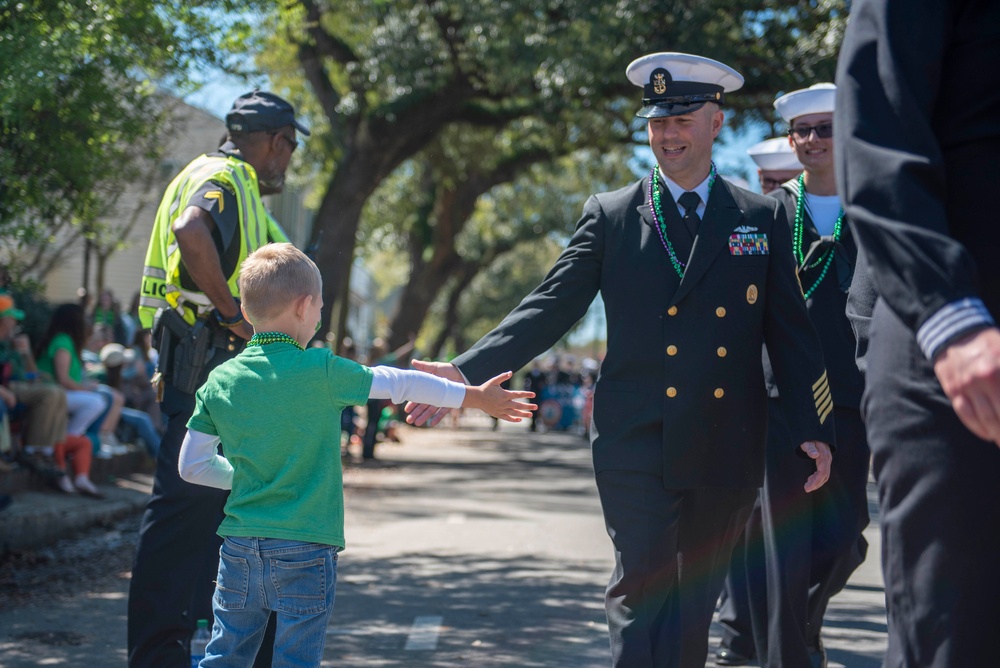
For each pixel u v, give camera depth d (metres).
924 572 2.24
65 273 24.81
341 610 6.79
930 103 2.25
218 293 4.45
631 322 4.13
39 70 6.90
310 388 3.58
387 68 20.05
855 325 3.88
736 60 15.30
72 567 7.89
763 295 4.18
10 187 7.79
